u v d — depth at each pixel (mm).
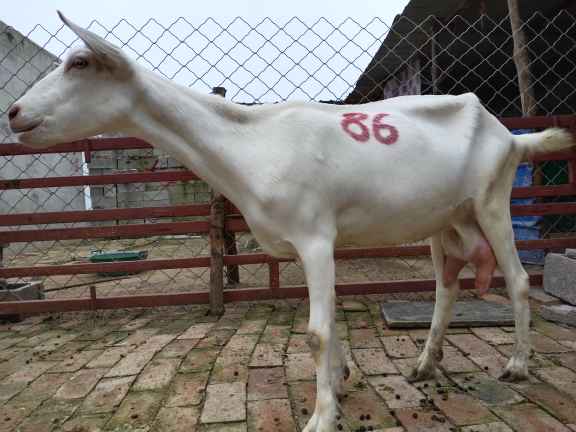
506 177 2098
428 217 1902
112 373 2398
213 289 3475
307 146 1666
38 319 3623
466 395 2012
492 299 3498
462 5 5363
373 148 1758
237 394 2086
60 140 1596
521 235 4840
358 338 2812
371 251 3592
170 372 2371
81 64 1556
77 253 7664
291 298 3713
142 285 4816
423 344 2686
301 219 1650
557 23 6105
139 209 3529
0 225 3523
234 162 1687
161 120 1671
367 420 1822
